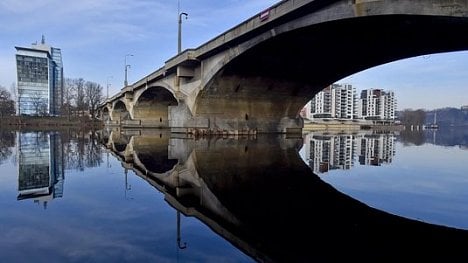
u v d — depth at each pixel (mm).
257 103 44438
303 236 6746
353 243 6449
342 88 172625
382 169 17109
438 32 21656
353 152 27172
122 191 10773
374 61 32750
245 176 14109
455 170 16875
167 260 5301
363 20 19875
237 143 32344
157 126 80000
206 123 41906
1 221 7305
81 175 13977
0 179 12758
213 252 5695
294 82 41031
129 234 6543
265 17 25391
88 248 5750
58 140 36969
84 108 132750
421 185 12758
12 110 131000
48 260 5219
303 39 26328
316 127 125438
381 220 8070
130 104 78250
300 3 21891
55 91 168250
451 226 7793
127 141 35312
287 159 20516
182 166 17047
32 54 142500
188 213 8211
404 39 24453
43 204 8891
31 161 18422
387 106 191125
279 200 9852
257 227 7230
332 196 10562
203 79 39344
